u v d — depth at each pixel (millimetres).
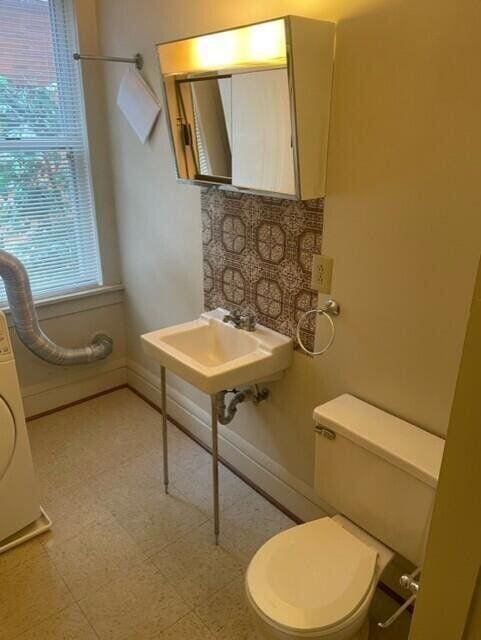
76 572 1838
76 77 2521
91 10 2422
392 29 1260
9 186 2455
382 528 1492
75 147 2627
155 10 2061
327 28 1369
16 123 2396
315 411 1593
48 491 2242
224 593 1764
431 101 1227
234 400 2023
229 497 2223
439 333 1375
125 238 2787
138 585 1789
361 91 1375
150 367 2918
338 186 1522
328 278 1646
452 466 730
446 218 1275
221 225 2047
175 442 2609
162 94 2045
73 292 2805
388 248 1436
